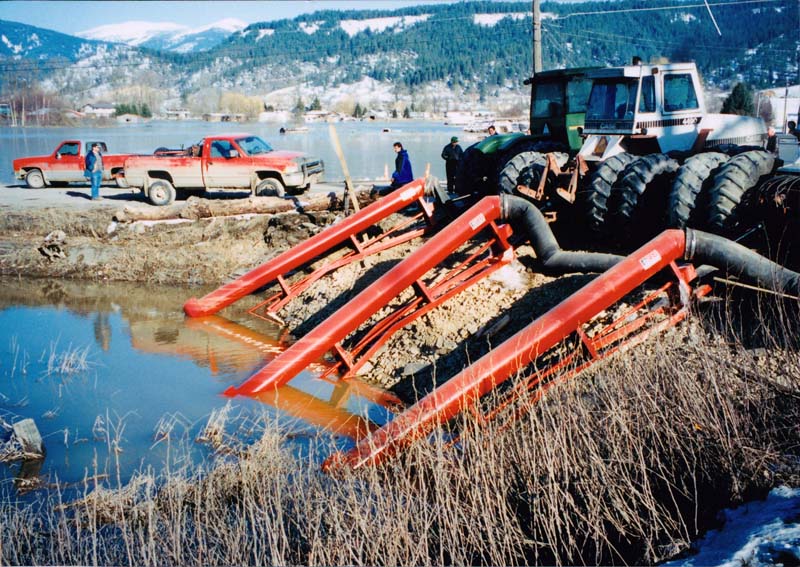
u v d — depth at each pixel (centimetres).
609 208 1080
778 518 486
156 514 624
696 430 593
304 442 812
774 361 707
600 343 812
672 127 1173
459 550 552
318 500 597
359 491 646
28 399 952
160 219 1658
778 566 434
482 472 594
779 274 812
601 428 629
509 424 705
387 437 708
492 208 1070
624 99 1157
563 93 1484
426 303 1067
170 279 1541
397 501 589
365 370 1027
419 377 964
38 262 1608
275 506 617
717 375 650
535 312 986
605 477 565
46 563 577
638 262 823
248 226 1592
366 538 551
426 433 736
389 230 1439
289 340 1194
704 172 981
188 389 983
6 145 5078
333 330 1002
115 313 1346
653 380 675
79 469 764
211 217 1638
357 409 912
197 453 787
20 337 1214
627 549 538
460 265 1140
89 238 1659
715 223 926
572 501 552
